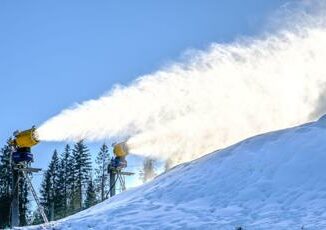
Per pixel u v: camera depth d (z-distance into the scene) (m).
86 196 101.19
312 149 30.89
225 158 33.81
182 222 26.64
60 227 28.27
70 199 98.06
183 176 33.91
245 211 27.34
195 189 31.52
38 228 28.75
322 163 29.48
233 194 29.75
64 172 100.69
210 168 33.44
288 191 28.23
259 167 31.28
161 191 32.62
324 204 25.97
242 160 32.62
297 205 26.69
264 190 29.03
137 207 30.50
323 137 31.77
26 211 81.25
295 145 31.84
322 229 22.45
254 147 33.66
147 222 27.44
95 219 29.03
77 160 102.19
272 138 33.88
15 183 31.22
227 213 27.34
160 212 29.03
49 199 94.75
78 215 35.44
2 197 72.12
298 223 23.94
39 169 32.12
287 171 29.86
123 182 46.69
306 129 33.50
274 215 25.83
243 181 30.59
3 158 78.56
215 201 29.55
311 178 28.70
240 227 24.14
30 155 31.62
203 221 26.47
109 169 46.25
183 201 30.64
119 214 29.50
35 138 31.66
